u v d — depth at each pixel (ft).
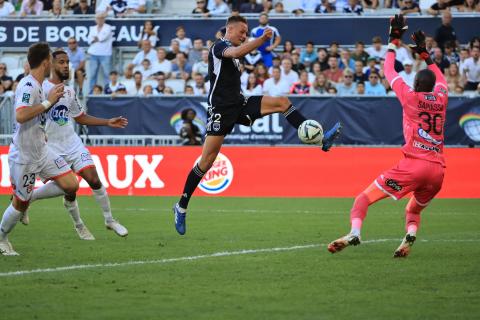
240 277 49.75
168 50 138.51
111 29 139.33
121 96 119.44
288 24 133.90
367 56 128.26
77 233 71.10
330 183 107.14
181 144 115.75
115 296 44.39
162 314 40.32
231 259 56.39
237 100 57.00
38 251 60.29
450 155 105.60
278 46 134.41
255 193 108.37
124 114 119.55
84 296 44.39
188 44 136.05
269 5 140.46
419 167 54.24
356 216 54.39
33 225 77.30
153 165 110.32
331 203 99.45
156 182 110.22
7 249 58.49
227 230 73.20
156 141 116.78
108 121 67.36
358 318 39.55
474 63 126.21
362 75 124.88
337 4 138.62
